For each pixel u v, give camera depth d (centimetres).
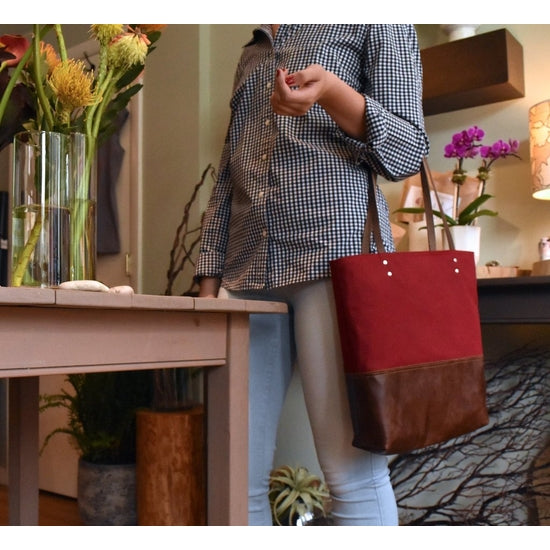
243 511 90
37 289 60
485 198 156
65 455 246
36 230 81
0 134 91
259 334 126
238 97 133
